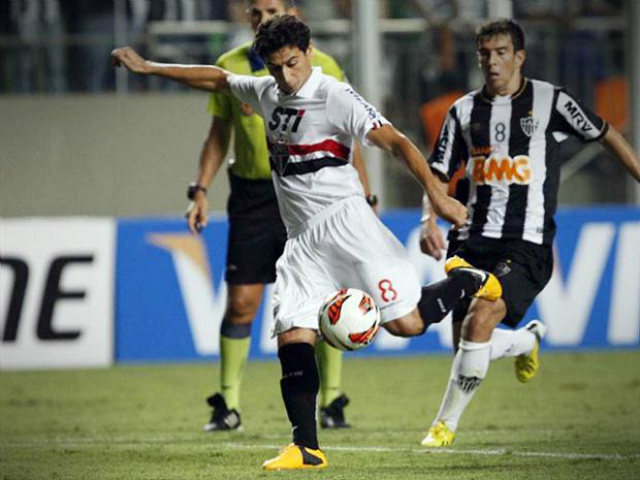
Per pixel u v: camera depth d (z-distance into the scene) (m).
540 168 22.42
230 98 26.06
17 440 25.59
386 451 22.05
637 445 22.73
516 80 22.64
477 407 30.69
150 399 33.50
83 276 40.59
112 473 19.95
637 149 48.84
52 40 50.62
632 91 48.72
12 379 38.19
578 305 42.31
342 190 19.33
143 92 51.00
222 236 40.97
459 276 20.28
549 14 54.16
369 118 18.50
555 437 24.39
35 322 40.31
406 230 41.06
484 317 21.97
